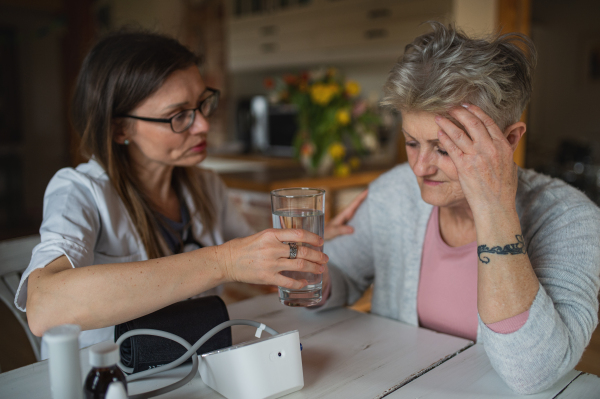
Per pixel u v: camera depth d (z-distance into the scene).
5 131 5.14
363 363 0.77
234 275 0.74
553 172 5.61
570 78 6.34
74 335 0.52
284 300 0.76
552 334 0.68
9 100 5.13
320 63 4.65
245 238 0.75
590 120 6.23
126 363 0.73
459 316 0.96
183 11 4.90
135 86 1.00
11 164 5.19
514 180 0.71
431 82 0.71
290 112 4.28
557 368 0.68
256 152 4.69
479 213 0.71
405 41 3.58
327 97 2.54
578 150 5.51
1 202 5.16
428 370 0.74
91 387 0.51
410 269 1.03
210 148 4.86
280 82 2.79
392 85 0.76
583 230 0.81
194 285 0.73
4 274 1.09
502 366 0.69
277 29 4.55
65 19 4.33
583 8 6.14
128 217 1.08
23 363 1.50
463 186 0.72
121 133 1.07
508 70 0.73
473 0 2.59
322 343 0.84
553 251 0.81
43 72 5.26
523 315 0.69
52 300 0.71
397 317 1.09
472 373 0.74
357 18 3.88
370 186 1.17
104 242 1.05
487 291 0.71
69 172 1.03
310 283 0.75
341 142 2.71
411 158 0.82
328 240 1.14
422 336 0.87
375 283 1.12
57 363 0.51
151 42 1.04
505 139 0.71
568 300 0.75
